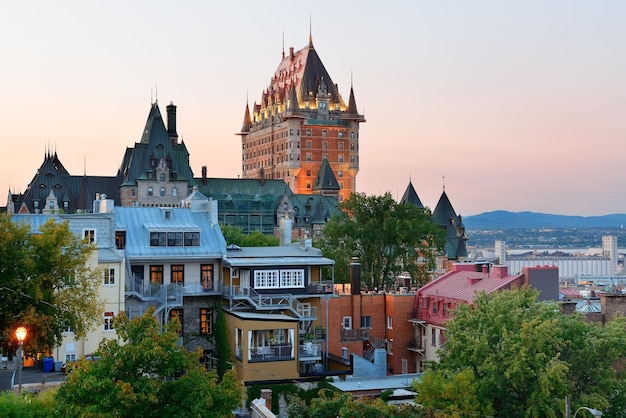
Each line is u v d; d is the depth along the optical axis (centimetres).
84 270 5950
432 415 4525
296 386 6669
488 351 5344
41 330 5462
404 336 8081
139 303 7138
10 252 5619
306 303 7725
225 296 7381
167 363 4075
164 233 7519
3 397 4119
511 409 5316
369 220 12500
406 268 12544
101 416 3750
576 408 5125
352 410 4378
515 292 5978
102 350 4038
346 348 7494
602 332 5584
